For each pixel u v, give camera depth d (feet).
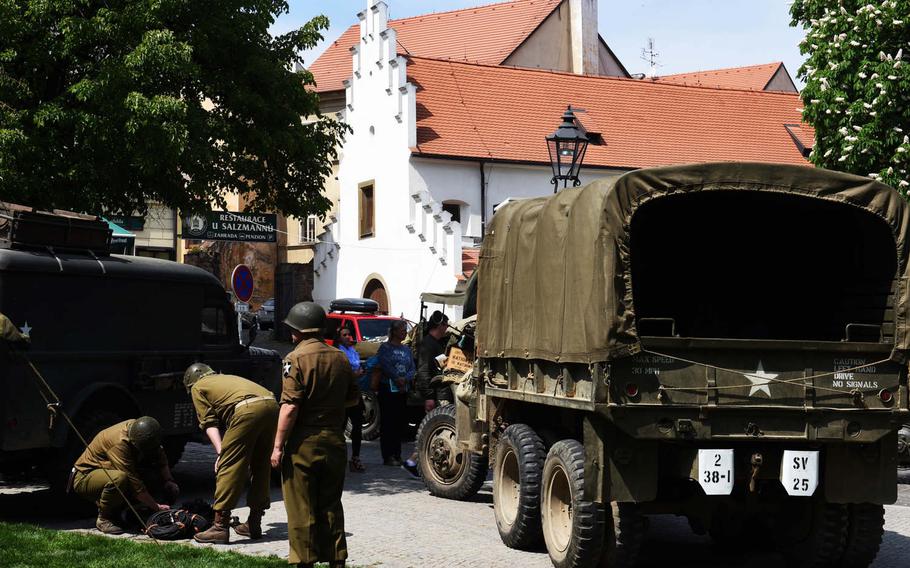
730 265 37.70
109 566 28.22
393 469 51.85
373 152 140.67
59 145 53.31
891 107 79.10
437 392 51.21
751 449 28.76
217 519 33.09
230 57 60.59
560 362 29.91
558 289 30.45
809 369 28.71
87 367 38.29
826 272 33.91
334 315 83.82
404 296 134.21
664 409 27.73
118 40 54.19
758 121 158.10
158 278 41.68
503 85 149.07
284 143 61.41
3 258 35.50
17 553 29.25
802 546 31.19
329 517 26.63
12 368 35.12
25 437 35.45
